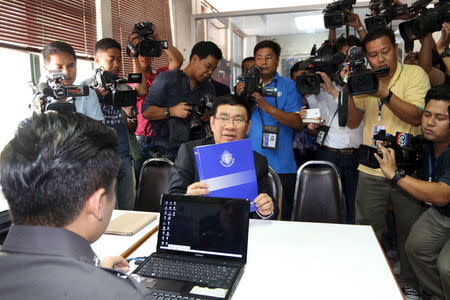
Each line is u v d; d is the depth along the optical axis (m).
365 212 2.32
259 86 2.37
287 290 1.04
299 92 2.54
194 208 1.20
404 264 2.28
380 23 2.56
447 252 1.71
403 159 1.82
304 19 4.03
